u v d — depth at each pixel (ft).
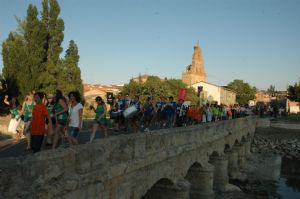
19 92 142.20
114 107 82.17
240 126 132.57
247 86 470.39
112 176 37.37
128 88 276.21
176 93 301.43
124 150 40.57
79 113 45.93
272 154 172.14
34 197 26.63
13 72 143.64
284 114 263.90
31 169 26.86
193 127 67.82
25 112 52.01
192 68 464.24
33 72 145.28
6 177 24.77
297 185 115.65
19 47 146.00
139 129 83.92
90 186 33.83
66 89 158.30
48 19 163.22
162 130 53.57
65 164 30.66
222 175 96.68
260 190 108.27
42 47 152.46
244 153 150.61
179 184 58.39
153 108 87.04
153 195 59.31
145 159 44.93
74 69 173.37
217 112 127.13
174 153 54.85
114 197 38.75
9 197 24.94
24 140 61.82
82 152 32.89
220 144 94.84
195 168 76.89
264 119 210.18
